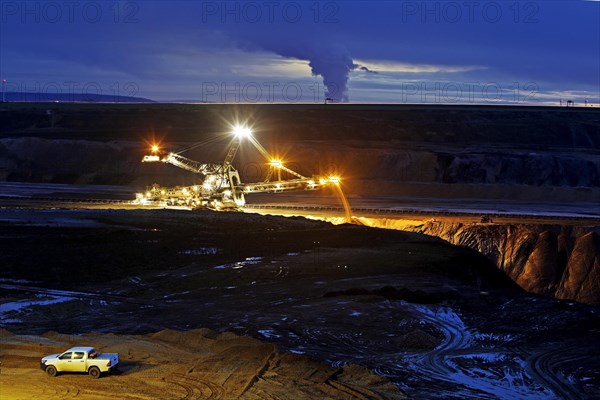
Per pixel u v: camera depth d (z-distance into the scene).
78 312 41.75
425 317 41.62
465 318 42.34
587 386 31.53
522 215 89.88
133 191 110.12
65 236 61.59
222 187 90.25
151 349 31.38
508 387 31.09
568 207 104.88
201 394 25.00
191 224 70.00
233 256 57.25
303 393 25.75
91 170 130.62
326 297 45.50
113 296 45.72
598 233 73.00
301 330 38.28
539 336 38.81
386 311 42.19
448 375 32.19
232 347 31.34
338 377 28.44
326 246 61.97
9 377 26.45
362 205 99.81
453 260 57.59
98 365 26.77
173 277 50.62
